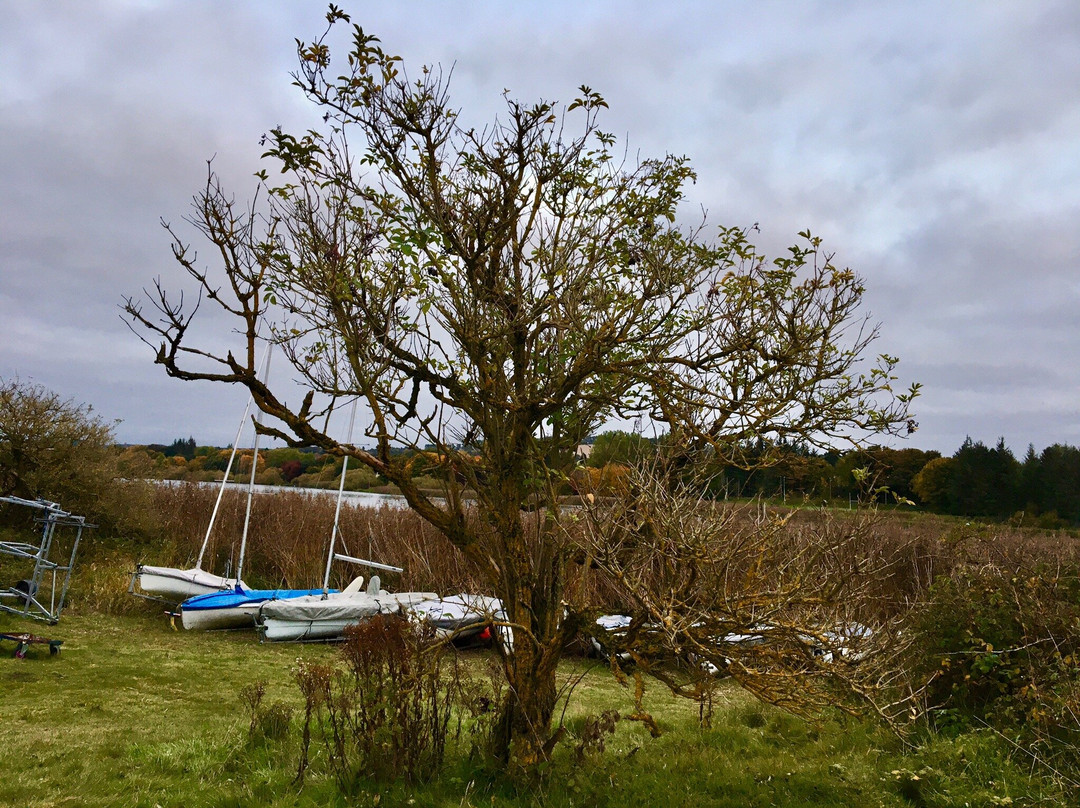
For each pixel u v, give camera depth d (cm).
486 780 577
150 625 1451
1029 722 618
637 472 505
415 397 589
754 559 522
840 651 499
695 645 464
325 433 570
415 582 1650
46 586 1535
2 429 1709
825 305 524
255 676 1086
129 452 1958
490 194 556
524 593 576
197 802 561
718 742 715
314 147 555
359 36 521
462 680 714
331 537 1775
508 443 574
